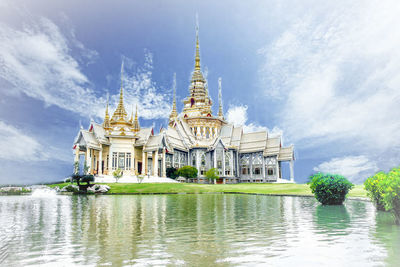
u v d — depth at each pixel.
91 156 69.12
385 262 7.66
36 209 22.73
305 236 11.14
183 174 80.56
